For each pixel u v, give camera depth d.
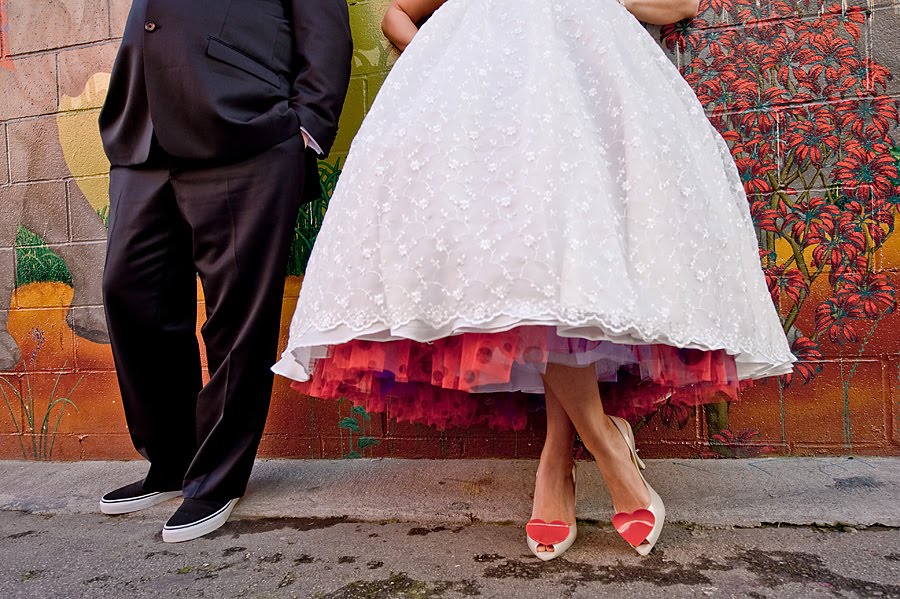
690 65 1.67
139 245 1.54
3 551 1.36
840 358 1.58
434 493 1.50
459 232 1.01
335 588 1.08
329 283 1.12
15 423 2.14
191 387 1.67
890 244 1.57
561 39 1.19
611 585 1.03
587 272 0.94
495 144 1.07
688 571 1.07
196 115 1.41
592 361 1.08
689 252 1.06
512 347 1.00
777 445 1.60
